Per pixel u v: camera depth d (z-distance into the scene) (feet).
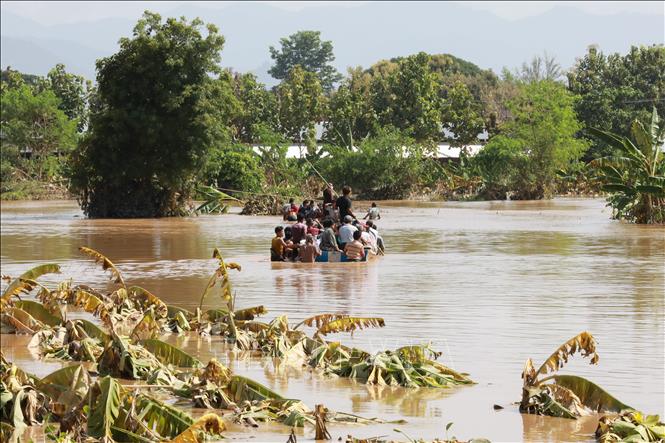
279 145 553.23
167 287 148.46
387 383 84.02
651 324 107.14
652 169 296.71
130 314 117.19
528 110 565.12
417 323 109.91
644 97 621.31
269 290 141.90
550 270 163.84
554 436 67.72
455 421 71.77
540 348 94.79
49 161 640.99
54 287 148.36
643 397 76.02
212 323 111.65
